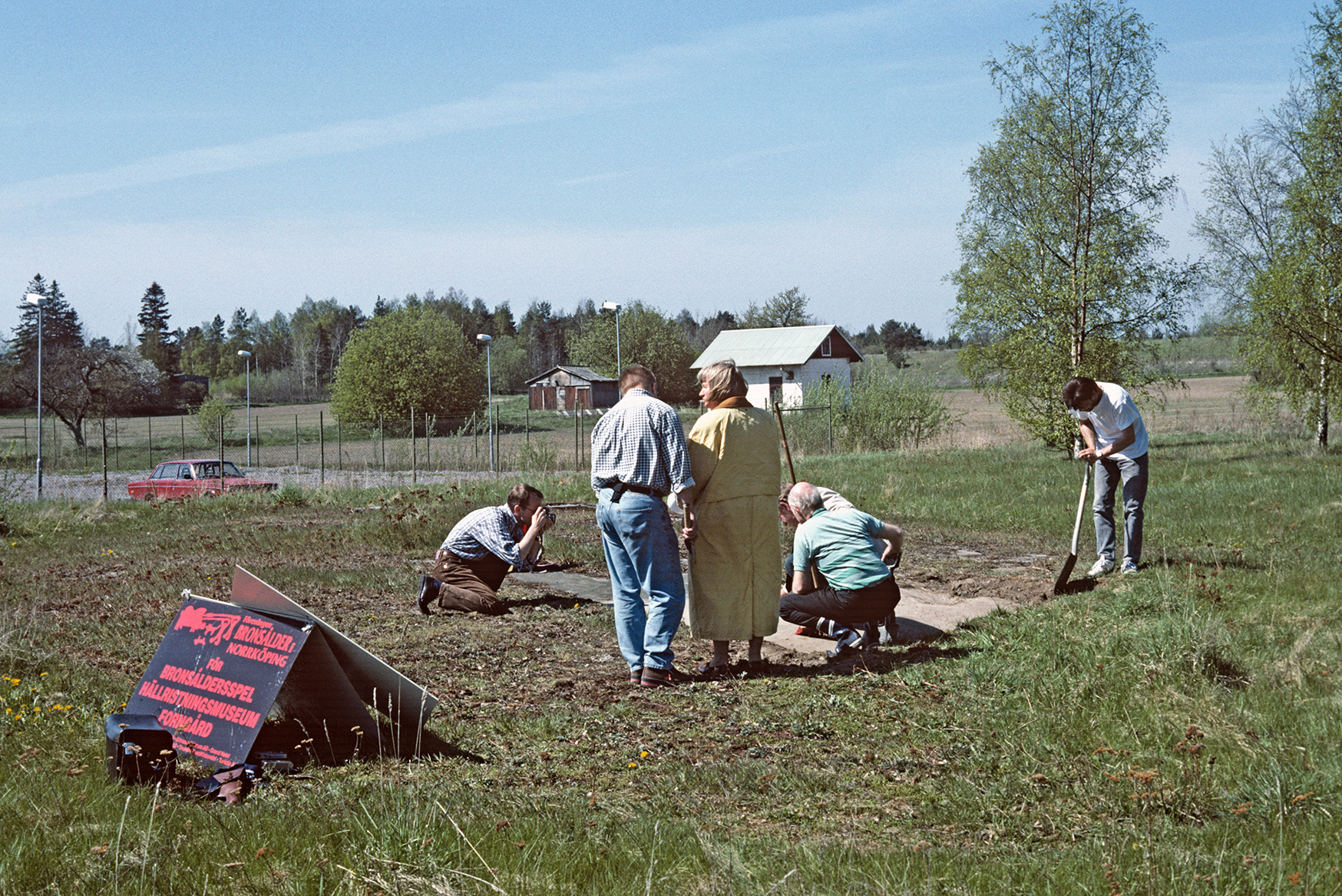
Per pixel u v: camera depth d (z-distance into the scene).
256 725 3.95
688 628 6.81
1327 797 3.37
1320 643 5.31
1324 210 20.59
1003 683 4.96
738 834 3.25
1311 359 21.62
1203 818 3.35
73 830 3.12
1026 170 23.92
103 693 5.00
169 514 15.96
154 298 132.38
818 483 16.33
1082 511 7.39
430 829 3.04
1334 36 20.55
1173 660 4.91
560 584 8.38
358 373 57.94
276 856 2.93
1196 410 43.53
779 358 55.81
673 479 5.24
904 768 3.96
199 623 4.45
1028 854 3.05
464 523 7.53
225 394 104.88
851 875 2.79
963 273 24.64
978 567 8.85
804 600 5.94
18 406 77.88
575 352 78.44
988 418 48.38
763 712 4.73
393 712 4.26
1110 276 22.56
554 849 2.99
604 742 4.35
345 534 11.91
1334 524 9.73
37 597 8.14
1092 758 3.91
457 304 138.88
